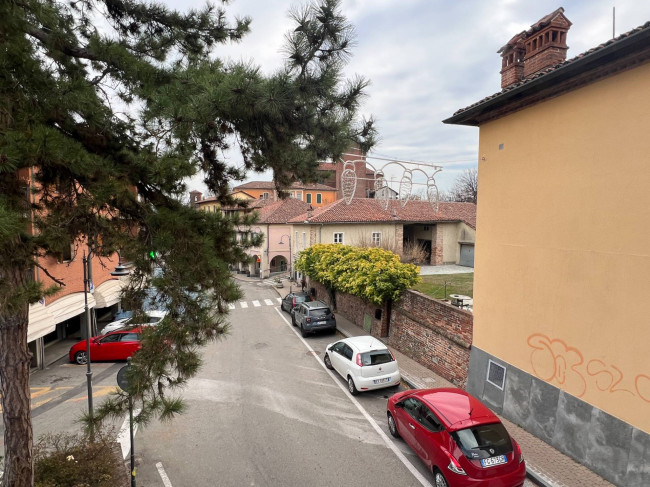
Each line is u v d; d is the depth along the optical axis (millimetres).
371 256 16531
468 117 10594
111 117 6672
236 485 7711
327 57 5512
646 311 6688
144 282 6129
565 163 8195
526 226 9289
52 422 10758
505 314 9992
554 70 7441
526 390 9312
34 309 13930
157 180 5836
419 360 14125
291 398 11742
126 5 6965
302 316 19109
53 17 5660
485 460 6609
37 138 4402
